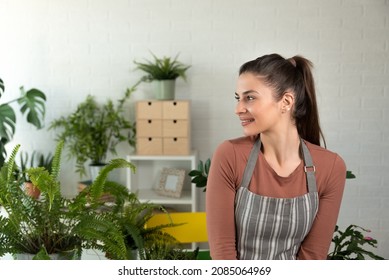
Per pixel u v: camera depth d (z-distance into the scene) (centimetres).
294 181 132
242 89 127
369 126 365
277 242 134
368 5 355
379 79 361
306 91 135
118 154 370
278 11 357
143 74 362
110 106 352
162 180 355
